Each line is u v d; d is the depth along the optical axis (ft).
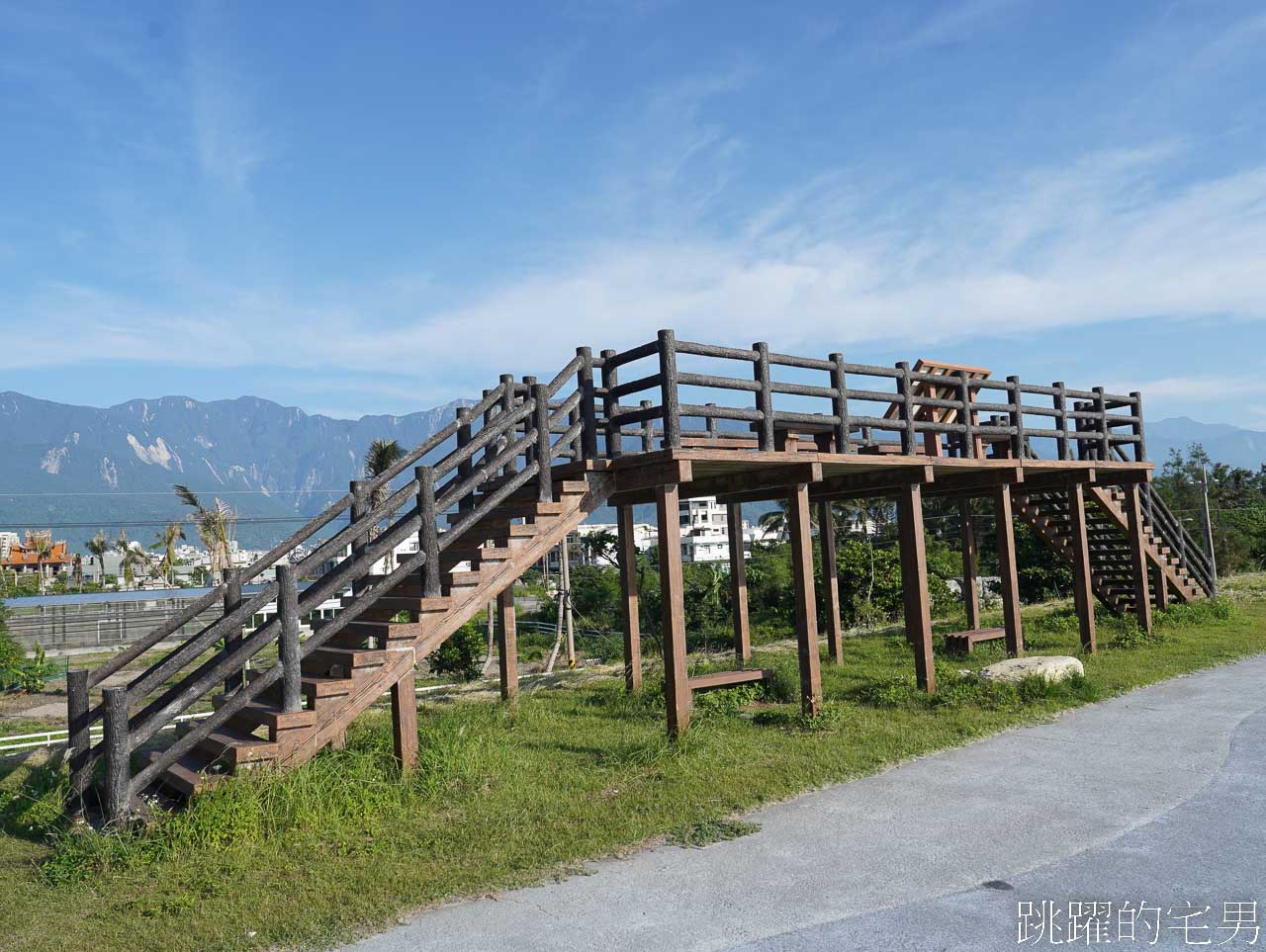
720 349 30.91
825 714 32.65
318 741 24.64
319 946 15.76
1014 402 44.16
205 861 19.88
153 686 23.40
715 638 73.46
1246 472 197.47
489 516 32.17
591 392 32.37
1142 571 52.65
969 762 26.43
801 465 33.32
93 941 16.20
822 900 16.70
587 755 29.40
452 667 70.38
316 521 33.01
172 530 212.64
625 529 43.65
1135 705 33.65
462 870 18.95
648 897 17.25
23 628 143.95
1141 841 19.08
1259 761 25.09
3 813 25.58
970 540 56.75
